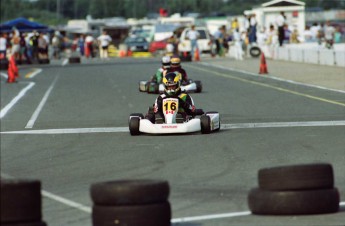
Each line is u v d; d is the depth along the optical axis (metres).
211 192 37.69
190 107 58.28
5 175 44.53
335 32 180.12
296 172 30.53
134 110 73.25
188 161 46.03
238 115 66.31
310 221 30.05
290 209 30.53
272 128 57.69
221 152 48.47
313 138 52.44
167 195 28.58
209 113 57.53
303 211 30.61
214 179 40.81
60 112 73.44
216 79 107.31
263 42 164.00
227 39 182.75
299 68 121.56
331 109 68.19
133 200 28.03
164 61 88.88
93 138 56.09
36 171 45.31
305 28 174.00
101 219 28.08
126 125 62.34
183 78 88.56
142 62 163.50
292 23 174.25
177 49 176.75
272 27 156.12
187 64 146.12
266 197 30.75
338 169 42.38
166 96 57.72
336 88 88.00
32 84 108.12
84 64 160.88
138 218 27.98
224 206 34.59
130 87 98.56
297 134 54.34
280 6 173.50
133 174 43.16
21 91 97.44
